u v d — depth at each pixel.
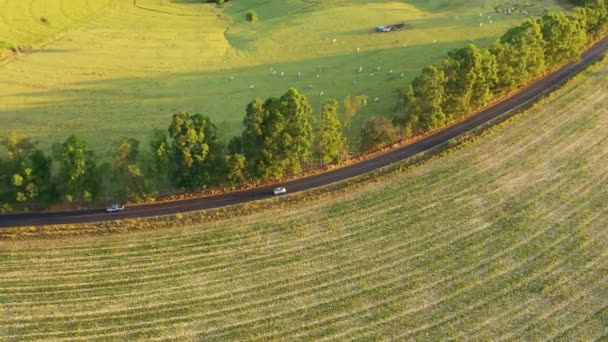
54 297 73.75
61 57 138.88
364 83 123.00
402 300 73.06
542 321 69.88
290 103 86.75
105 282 75.94
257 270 77.88
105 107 116.44
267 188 92.12
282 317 71.25
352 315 71.25
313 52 138.88
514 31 117.25
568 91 117.50
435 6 161.12
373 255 79.88
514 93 117.62
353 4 166.38
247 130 87.56
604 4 132.12
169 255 80.19
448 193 90.81
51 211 87.00
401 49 136.62
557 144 102.12
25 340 68.12
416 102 100.00
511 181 93.38
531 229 83.69
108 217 85.94
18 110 114.75
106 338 68.56
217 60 138.00
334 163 97.25
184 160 84.44
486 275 76.31
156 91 122.94
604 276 75.75
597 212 86.56
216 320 70.94
